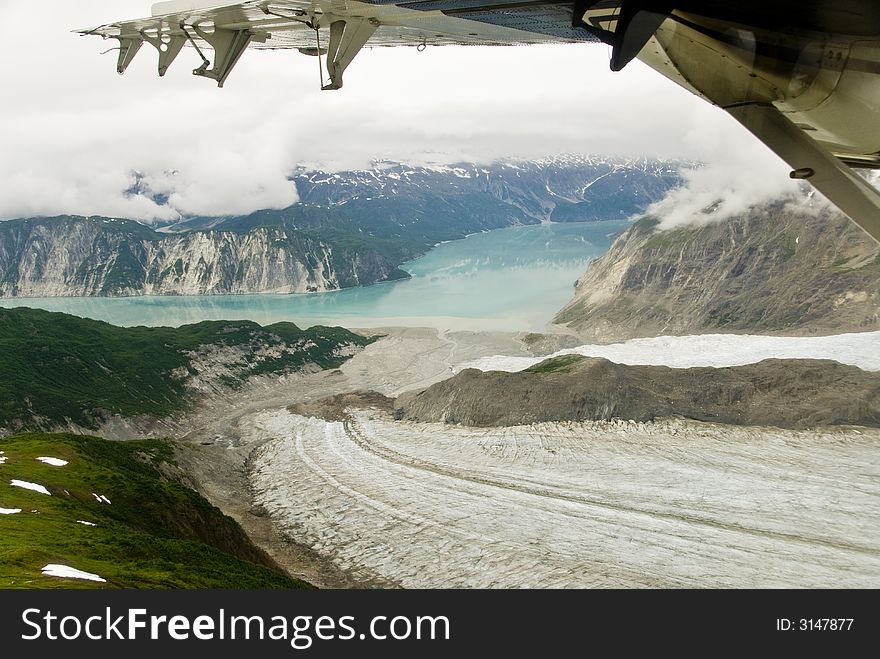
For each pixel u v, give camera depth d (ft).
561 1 21.71
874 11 19.22
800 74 20.83
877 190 21.34
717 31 21.06
